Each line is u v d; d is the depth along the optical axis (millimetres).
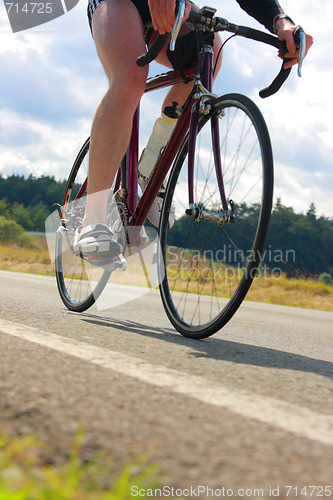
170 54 2109
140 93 2002
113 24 1981
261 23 2143
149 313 2852
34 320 1897
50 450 664
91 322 2029
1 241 40406
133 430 756
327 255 88000
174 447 702
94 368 1114
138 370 1139
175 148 2154
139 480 584
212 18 1981
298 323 3414
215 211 1955
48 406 825
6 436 694
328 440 766
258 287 10773
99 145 1996
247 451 704
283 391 1080
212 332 1839
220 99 1964
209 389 1028
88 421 776
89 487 564
